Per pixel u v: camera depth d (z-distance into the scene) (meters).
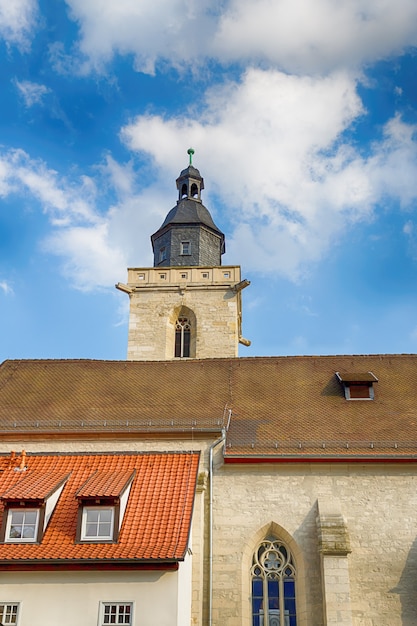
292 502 22.48
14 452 22.55
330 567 20.81
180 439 23.59
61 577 18.05
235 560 21.78
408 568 21.47
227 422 24.95
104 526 19.09
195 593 20.91
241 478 22.92
